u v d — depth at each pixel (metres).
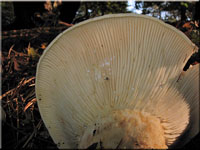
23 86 0.30
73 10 0.85
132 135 0.16
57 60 0.17
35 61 0.34
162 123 0.17
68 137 0.20
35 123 0.26
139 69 0.15
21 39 0.44
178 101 0.17
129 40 0.15
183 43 0.15
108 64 0.16
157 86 0.16
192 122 0.18
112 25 0.14
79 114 0.18
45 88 0.20
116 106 0.16
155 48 0.15
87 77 0.16
